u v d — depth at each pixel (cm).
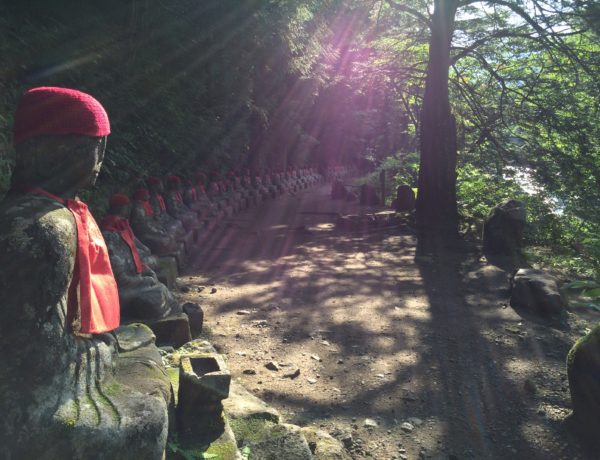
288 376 473
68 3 914
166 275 676
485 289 786
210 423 303
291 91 2520
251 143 2684
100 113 220
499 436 383
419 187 1402
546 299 653
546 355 533
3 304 183
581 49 1332
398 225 1392
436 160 1364
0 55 669
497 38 1440
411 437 380
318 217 1739
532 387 454
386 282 834
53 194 212
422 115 1396
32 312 186
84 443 192
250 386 451
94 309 216
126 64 1018
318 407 420
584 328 610
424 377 479
